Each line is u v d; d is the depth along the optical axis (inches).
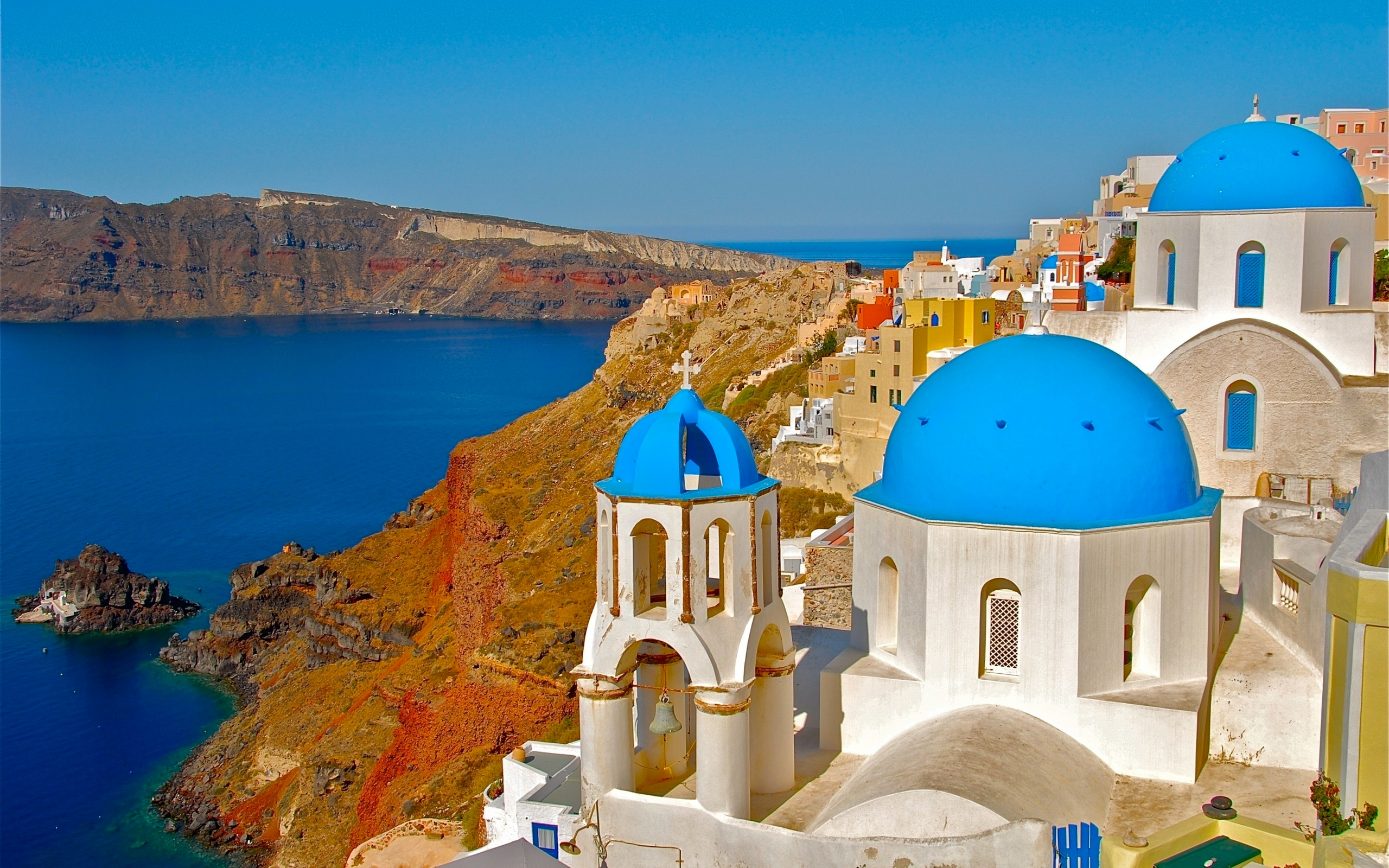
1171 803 867.4
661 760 993.5
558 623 3070.9
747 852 856.3
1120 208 4116.6
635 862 895.7
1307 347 1243.2
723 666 878.4
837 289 5772.6
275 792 3294.8
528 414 6673.2
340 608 4269.2
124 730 3863.2
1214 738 951.6
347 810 3036.4
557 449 5625.0
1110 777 903.1
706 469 922.1
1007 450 948.0
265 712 3784.5
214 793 3356.3
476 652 3115.2
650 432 896.9
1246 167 1304.1
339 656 4109.3
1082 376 968.9
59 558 5925.2
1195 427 1296.8
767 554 924.6
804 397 4035.4
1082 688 919.0
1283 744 933.2
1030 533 916.6
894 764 879.7
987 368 998.4
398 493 7411.4
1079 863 761.6
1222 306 1304.1
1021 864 755.4
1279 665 971.3
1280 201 1277.1
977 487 952.9
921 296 4271.7
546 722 2869.1
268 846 3061.0
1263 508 1135.0
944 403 999.6
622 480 913.5
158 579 5216.5
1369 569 781.9
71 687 4264.3
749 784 916.0
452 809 2608.3
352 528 6456.7
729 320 6136.8
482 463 5585.6
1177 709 894.4
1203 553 939.3
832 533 1667.1
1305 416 1251.2
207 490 7554.1
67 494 7475.4
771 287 6210.6
